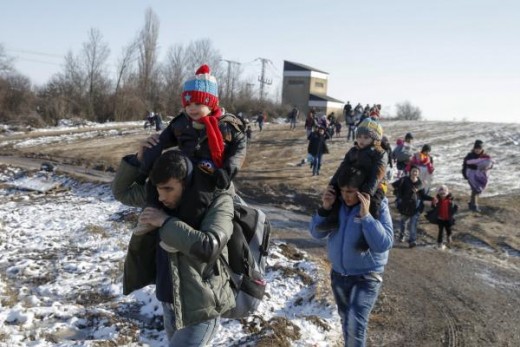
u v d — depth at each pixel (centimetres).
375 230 444
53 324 593
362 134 513
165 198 311
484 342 634
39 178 1925
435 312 730
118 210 1409
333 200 472
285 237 1170
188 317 306
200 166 319
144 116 5469
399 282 865
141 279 341
